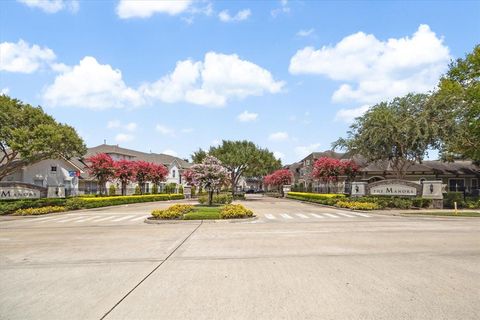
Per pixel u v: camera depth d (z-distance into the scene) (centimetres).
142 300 610
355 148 3803
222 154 6034
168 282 721
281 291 650
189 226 1777
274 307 567
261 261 914
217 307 570
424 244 1168
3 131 2759
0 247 1199
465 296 615
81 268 862
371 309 554
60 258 991
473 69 3153
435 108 3222
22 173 4144
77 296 640
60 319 530
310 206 3519
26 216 2567
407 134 3234
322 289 660
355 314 534
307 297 614
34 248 1169
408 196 2970
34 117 2961
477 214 2341
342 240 1268
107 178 4359
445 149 3322
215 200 3656
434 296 616
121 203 3812
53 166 4344
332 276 754
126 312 554
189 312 549
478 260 909
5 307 587
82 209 3056
